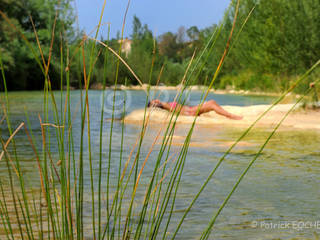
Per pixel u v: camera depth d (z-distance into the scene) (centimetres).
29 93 2109
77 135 524
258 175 297
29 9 2697
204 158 363
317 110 830
